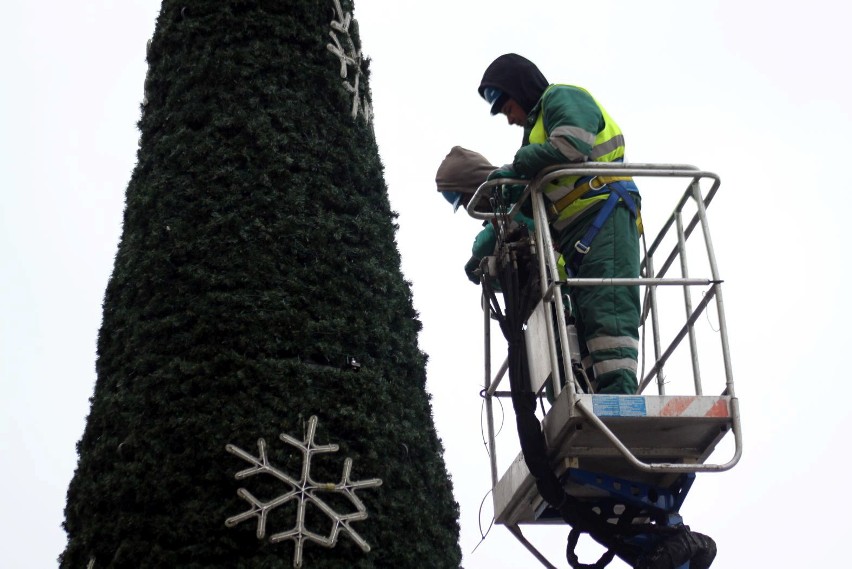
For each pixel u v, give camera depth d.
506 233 8.85
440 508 8.15
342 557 7.50
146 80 9.08
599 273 8.64
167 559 7.35
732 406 8.02
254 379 7.74
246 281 8.01
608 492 8.43
